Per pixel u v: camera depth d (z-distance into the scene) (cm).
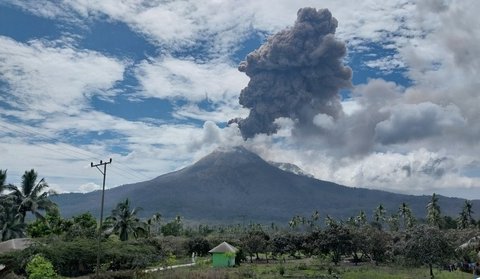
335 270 6500
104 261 6162
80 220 9269
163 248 8362
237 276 5300
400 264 6644
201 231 17675
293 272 6475
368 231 8838
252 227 19425
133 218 9781
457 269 6341
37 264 5059
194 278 4834
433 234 5841
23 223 7631
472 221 14162
